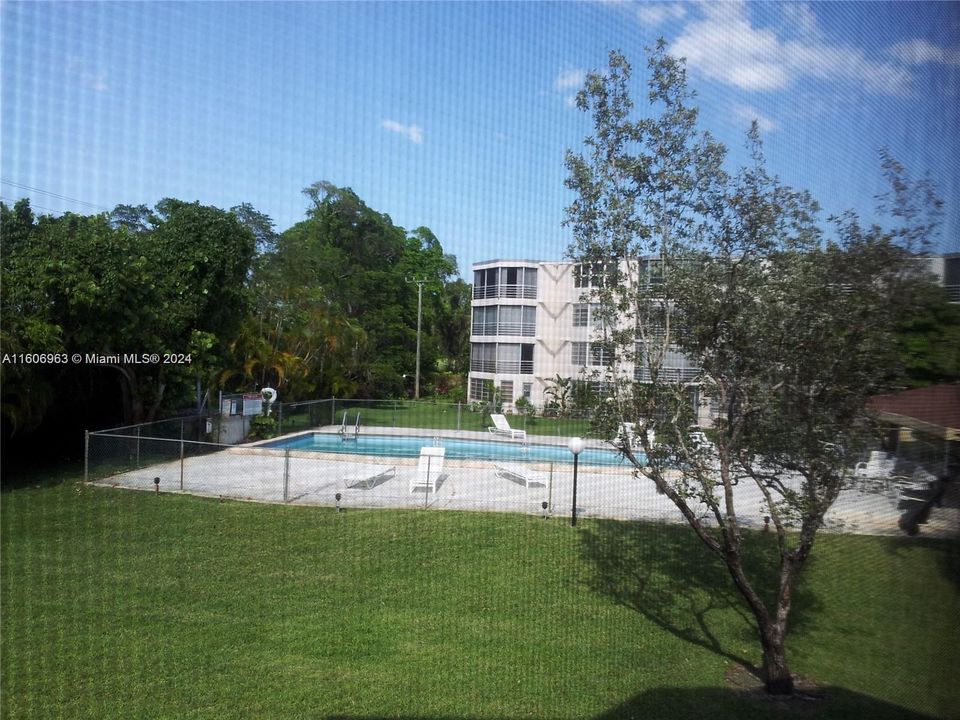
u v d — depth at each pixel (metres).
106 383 12.05
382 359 18.83
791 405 4.29
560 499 9.73
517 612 5.42
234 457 11.77
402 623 5.11
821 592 6.05
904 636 5.15
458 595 5.76
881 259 3.95
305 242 18.19
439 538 7.49
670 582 6.33
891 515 6.89
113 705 3.77
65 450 11.50
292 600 5.48
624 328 4.61
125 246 9.84
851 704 4.13
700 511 8.97
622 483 10.92
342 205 17.97
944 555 6.22
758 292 4.10
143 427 11.27
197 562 6.34
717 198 4.26
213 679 4.12
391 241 19.64
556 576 6.36
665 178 4.33
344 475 11.10
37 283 8.79
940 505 6.21
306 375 17.09
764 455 4.65
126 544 6.81
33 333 8.76
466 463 12.27
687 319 4.27
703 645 5.00
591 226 4.54
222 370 14.61
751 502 9.57
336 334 17.33
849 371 4.05
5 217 8.87
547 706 3.93
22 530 7.13
